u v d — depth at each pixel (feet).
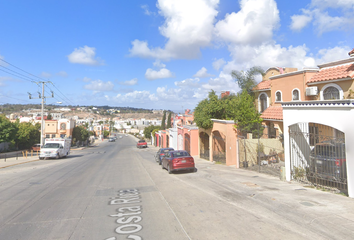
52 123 197.47
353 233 15.61
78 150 175.42
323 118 26.32
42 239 16.43
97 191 32.65
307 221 18.04
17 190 33.37
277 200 23.12
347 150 23.54
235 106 61.57
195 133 84.33
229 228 17.38
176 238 16.03
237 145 49.65
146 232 17.30
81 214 22.06
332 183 27.37
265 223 18.15
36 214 22.15
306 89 51.47
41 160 89.40
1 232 17.78
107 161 83.82
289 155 32.24
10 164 69.87
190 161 45.88
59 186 36.52
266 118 62.69
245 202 23.85
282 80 62.18
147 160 83.46
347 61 47.39
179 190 31.12
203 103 66.18
